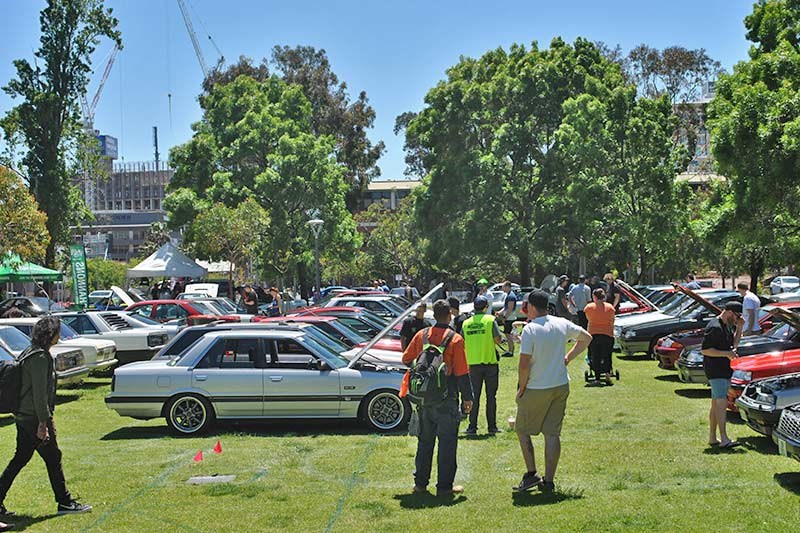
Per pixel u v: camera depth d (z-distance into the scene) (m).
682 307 21.58
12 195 26.58
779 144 20.33
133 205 163.25
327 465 10.16
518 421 8.52
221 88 51.56
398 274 66.69
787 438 8.56
